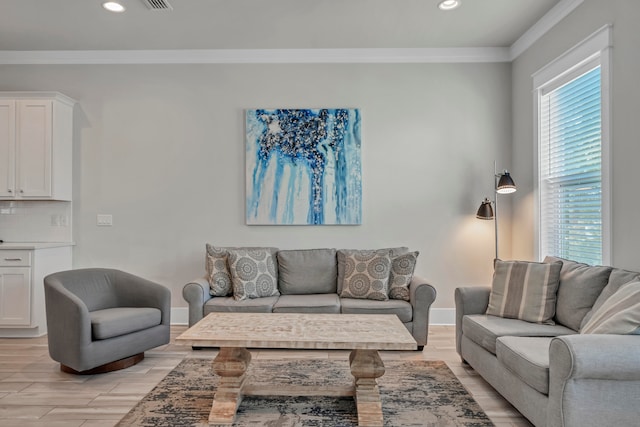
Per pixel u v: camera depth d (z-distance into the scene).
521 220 4.20
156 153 4.42
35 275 3.87
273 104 4.41
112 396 2.63
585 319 2.52
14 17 3.63
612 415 1.82
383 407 2.46
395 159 4.41
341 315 2.85
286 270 4.04
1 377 2.95
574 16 3.31
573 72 3.36
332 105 4.41
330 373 2.99
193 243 4.41
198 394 2.64
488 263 4.40
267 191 4.37
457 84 4.41
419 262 4.41
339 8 3.51
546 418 1.96
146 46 4.27
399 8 3.51
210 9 3.51
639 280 2.29
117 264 4.41
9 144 4.09
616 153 2.82
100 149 4.41
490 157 4.41
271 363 3.21
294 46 4.29
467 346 3.04
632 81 2.68
